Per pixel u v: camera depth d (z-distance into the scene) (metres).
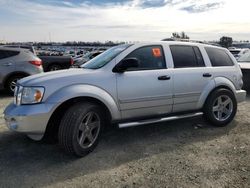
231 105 6.04
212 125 5.99
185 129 5.82
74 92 4.32
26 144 4.96
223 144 4.99
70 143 4.25
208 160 4.32
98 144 4.96
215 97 5.80
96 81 4.57
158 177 3.80
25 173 3.93
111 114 4.73
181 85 5.40
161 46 5.41
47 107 4.21
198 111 5.82
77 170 4.02
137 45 5.12
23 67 9.99
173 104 5.39
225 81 5.97
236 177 3.77
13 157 4.45
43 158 4.41
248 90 9.86
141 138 5.31
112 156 4.49
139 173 3.92
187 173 3.90
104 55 5.29
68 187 3.58
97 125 4.61
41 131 4.25
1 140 5.14
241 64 9.96
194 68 5.64
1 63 9.70
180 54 5.58
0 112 7.30
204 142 5.10
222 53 6.24
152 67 5.20
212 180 3.70
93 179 3.77
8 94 10.24
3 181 3.72
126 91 4.82
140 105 5.00
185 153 4.61
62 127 4.25
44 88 4.27
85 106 4.37
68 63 16.08
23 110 4.21
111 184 3.64
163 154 4.57
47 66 15.61
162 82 5.17
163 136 5.42
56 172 3.96
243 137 5.33
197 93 5.63
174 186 3.56
